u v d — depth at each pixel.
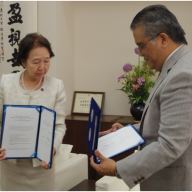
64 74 3.32
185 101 1.00
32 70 1.43
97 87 3.56
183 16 3.18
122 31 3.41
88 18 3.54
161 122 1.07
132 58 3.39
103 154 1.21
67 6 3.36
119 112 3.48
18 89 1.51
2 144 1.41
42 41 1.42
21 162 1.53
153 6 1.15
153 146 1.07
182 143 1.00
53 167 1.64
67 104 3.43
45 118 1.39
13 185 1.57
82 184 2.33
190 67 1.04
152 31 1.10
